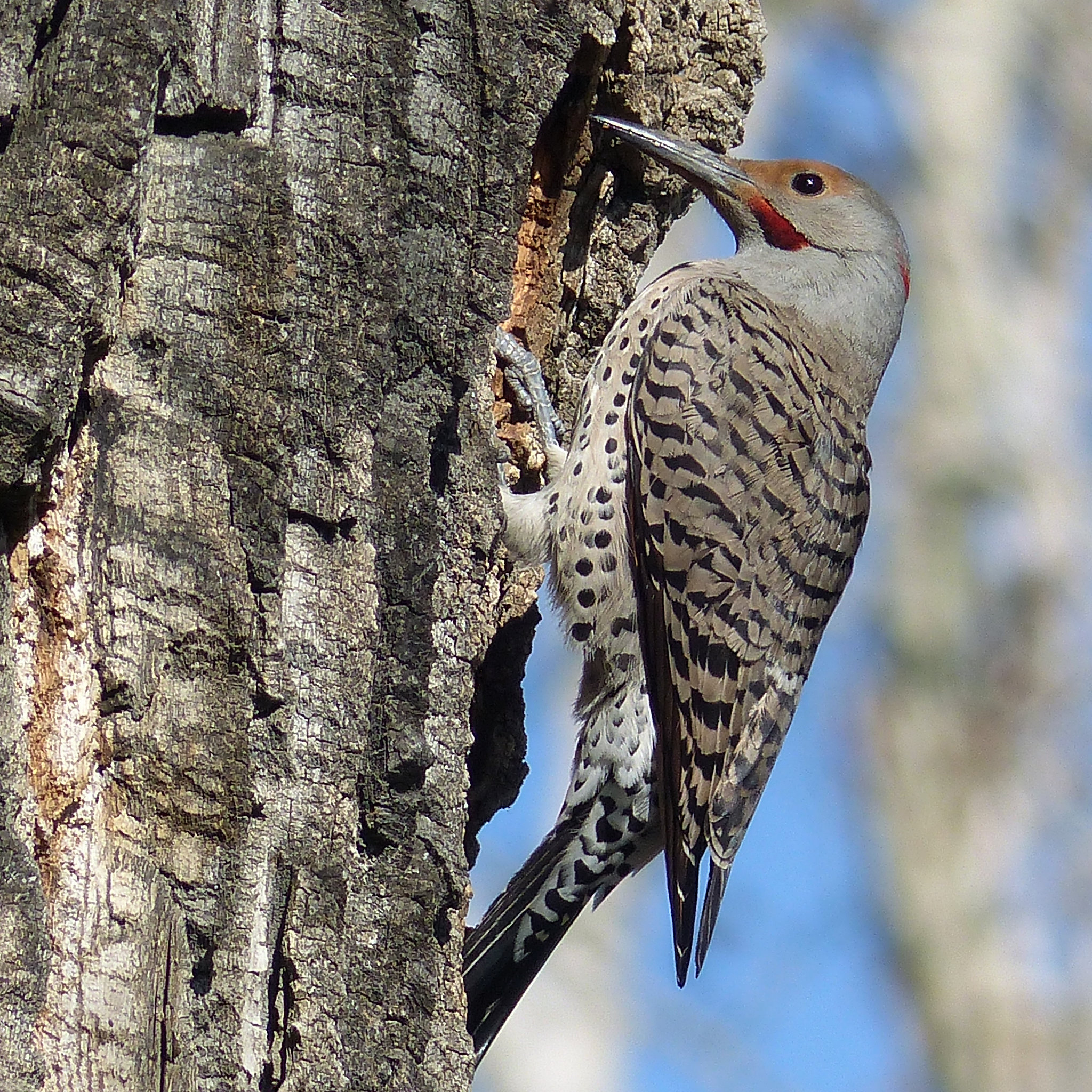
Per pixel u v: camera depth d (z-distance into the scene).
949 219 24.48
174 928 6.27
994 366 24.14
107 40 6.09
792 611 10.67
